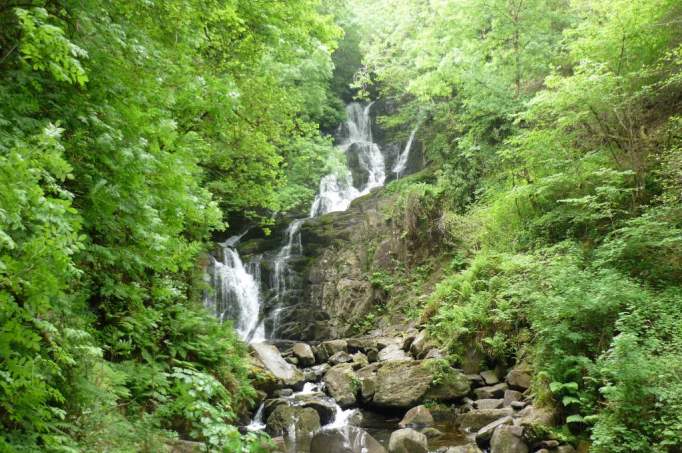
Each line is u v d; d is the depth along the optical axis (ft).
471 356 38.65
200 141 31.19
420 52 68.54
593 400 26.84
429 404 34.99
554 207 42.50
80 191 18.56
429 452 28.55
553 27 61.11
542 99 39.50
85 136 18.48
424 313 47.29
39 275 12.10
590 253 36.76
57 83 18.43
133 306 23.80
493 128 59.88
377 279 58.49
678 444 20.86
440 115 73.00
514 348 36.78
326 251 65.77
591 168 39.04
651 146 38.96
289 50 40.32
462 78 58.08
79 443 14.90
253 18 35.17
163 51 24.72
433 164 74.13
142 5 22.65
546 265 36.91
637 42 40.37
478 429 31.42
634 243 31.35
